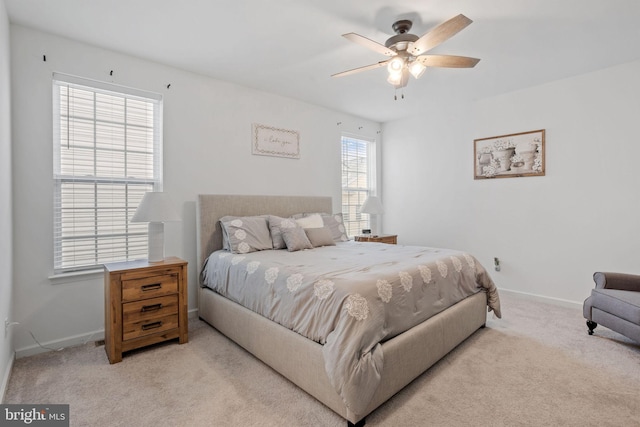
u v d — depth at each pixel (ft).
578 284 11.11
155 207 8.19
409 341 6.08
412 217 15.97
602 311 8.30
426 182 15.40
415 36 7.46
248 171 11.91
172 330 8.17
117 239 9.17
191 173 10.49
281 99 12.90
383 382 5.47
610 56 9.56
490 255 13.25
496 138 12.98
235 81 11.31
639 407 5.59
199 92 10.66
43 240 7.97
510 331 9.07
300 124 13.58
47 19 7.46
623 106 10.15
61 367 7.08
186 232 10.39
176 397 5.95
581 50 9.14
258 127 12.16
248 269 7.97
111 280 7.29
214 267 9.50
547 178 11.73
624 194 10.19
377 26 7.84
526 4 6.94
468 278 8.68
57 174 8.29
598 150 10.64
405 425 5.17
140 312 7.68
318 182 14.34
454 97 13.19
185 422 5.27
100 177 8.93
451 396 5.96
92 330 8.64
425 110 14.94
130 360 7.41
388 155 16.96
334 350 5.10
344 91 12.41
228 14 7.32
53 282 8.09
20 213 7.64
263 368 7.03
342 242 12.59
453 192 14.42
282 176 12.98
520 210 12.41
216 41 8.55
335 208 15.10
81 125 8.66
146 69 9.59
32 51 7.83
